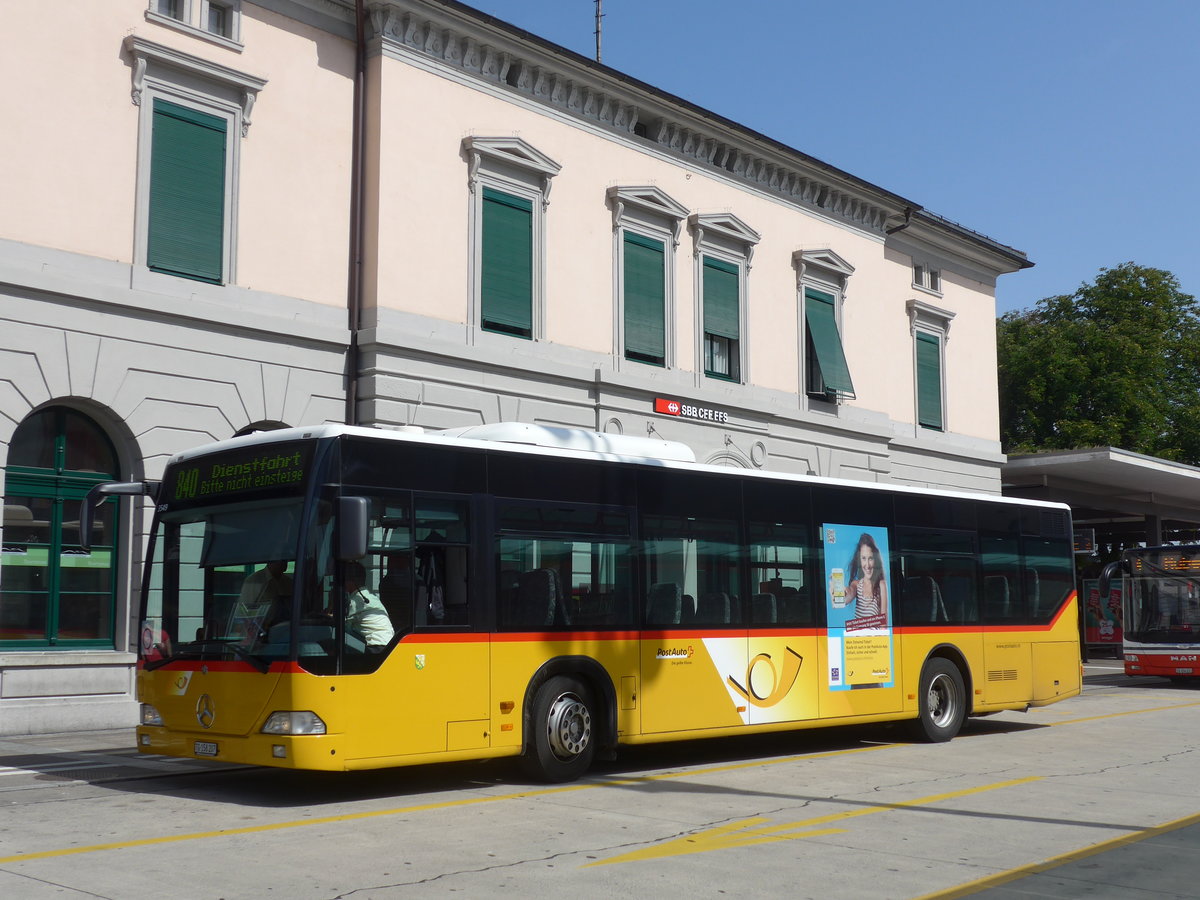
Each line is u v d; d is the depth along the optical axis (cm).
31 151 1614
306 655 991
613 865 785
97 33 1689
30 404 1588
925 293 3241
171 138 1762
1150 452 5141
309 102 1933
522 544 1163
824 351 2833
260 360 1833
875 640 1514
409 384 1983
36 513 1628
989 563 1702
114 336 1670
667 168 2508
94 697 1638
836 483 1503
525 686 1144
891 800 1067
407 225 2012
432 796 1080
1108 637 4206
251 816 964
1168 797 1092
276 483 1052
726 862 798
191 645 1071
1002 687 1684
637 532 1270
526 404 2169
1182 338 5431
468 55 2130
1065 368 5191
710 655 1317
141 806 1016
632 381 2345
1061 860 816
